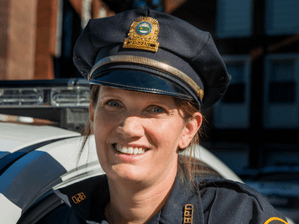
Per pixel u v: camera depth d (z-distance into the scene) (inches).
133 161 29.1
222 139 434.0
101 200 35.4
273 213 31.1
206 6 441.7
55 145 39.3
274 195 173.0
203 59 31.8
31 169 34.4
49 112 50.8
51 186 35.8
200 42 31.1
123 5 450.9
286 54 420.5
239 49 434.0
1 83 47.5
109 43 31.4
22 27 272.7
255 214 30.5
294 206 168.4
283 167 209.8
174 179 34.2
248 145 427.2
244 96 434.0
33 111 51.6
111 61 30.4
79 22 373.4
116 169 29.3
